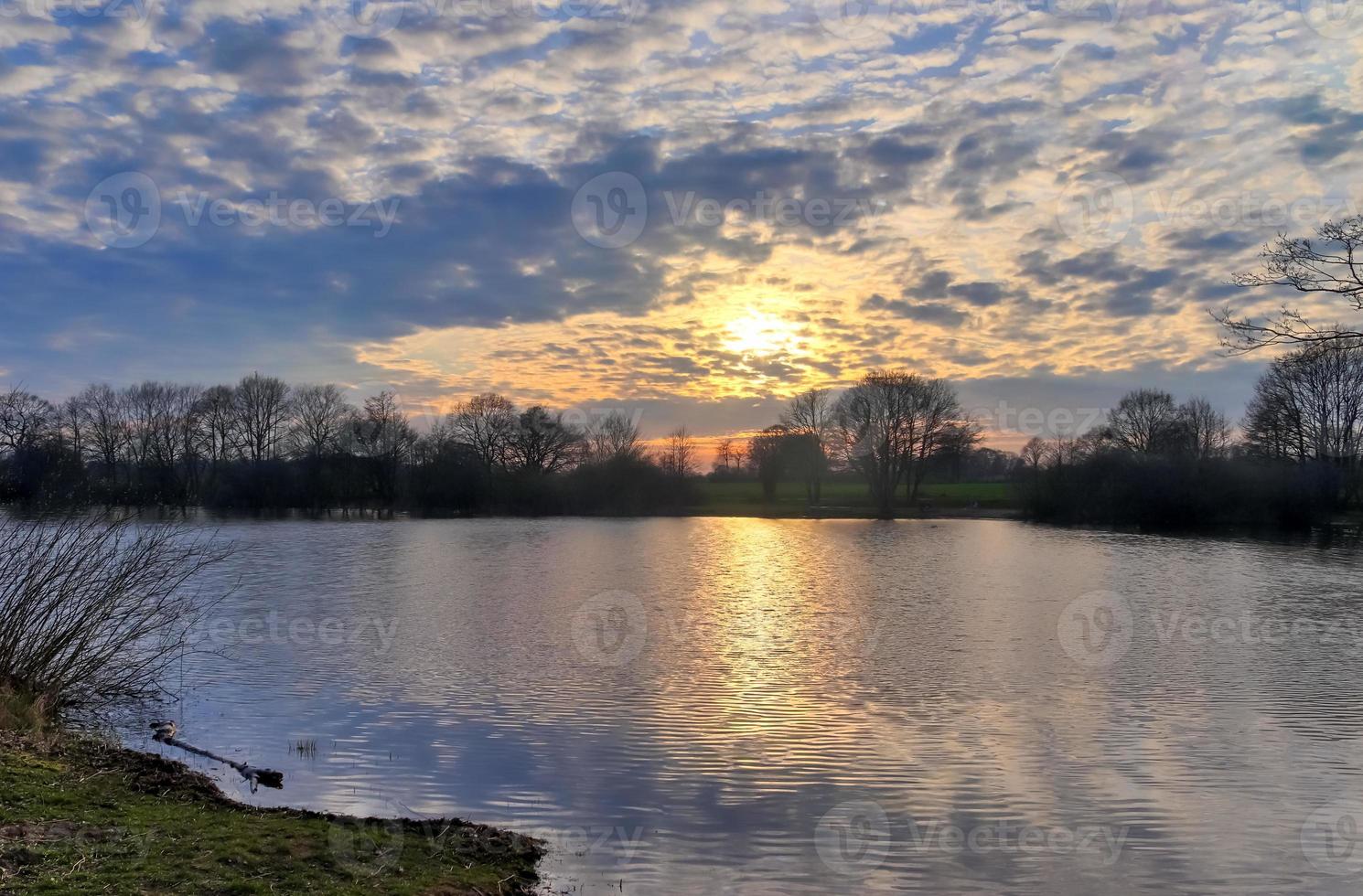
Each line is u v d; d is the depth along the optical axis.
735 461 122.31
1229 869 9.77
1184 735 14.43
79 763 10.95
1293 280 10.94
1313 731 14.69
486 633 23.67
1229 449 75.38
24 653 14.03
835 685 17.77
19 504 15.19
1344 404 59.16
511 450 94.31
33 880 7.23
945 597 31.50
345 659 20.03
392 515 87.12
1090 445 85.31
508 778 12.16
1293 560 45.81
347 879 8.05
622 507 89.56
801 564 43.78
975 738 14.25
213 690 16.98
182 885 7.47
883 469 91.38
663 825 10.61
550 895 8.59
